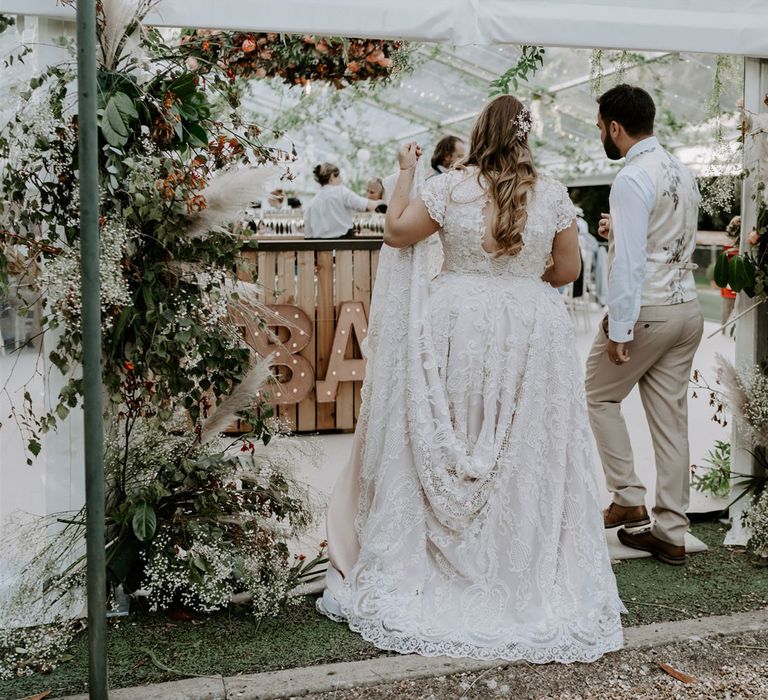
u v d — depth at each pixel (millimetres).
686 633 3113
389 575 3146
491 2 3367
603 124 3746
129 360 3139
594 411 3961
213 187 3020
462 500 3129
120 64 3191
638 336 3742
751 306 4176
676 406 3809
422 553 3170
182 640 3057
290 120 11414
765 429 3926
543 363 3223
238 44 4676
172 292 3160
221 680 2768
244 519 3250
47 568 3035
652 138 3682
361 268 6055
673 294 3717
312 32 3199
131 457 3275
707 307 12742
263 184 3061
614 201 3549
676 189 3650
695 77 8188
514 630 3021
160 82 3170
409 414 3203
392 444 3227
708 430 6270
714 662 2963
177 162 3111
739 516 4109
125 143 3041
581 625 3033
